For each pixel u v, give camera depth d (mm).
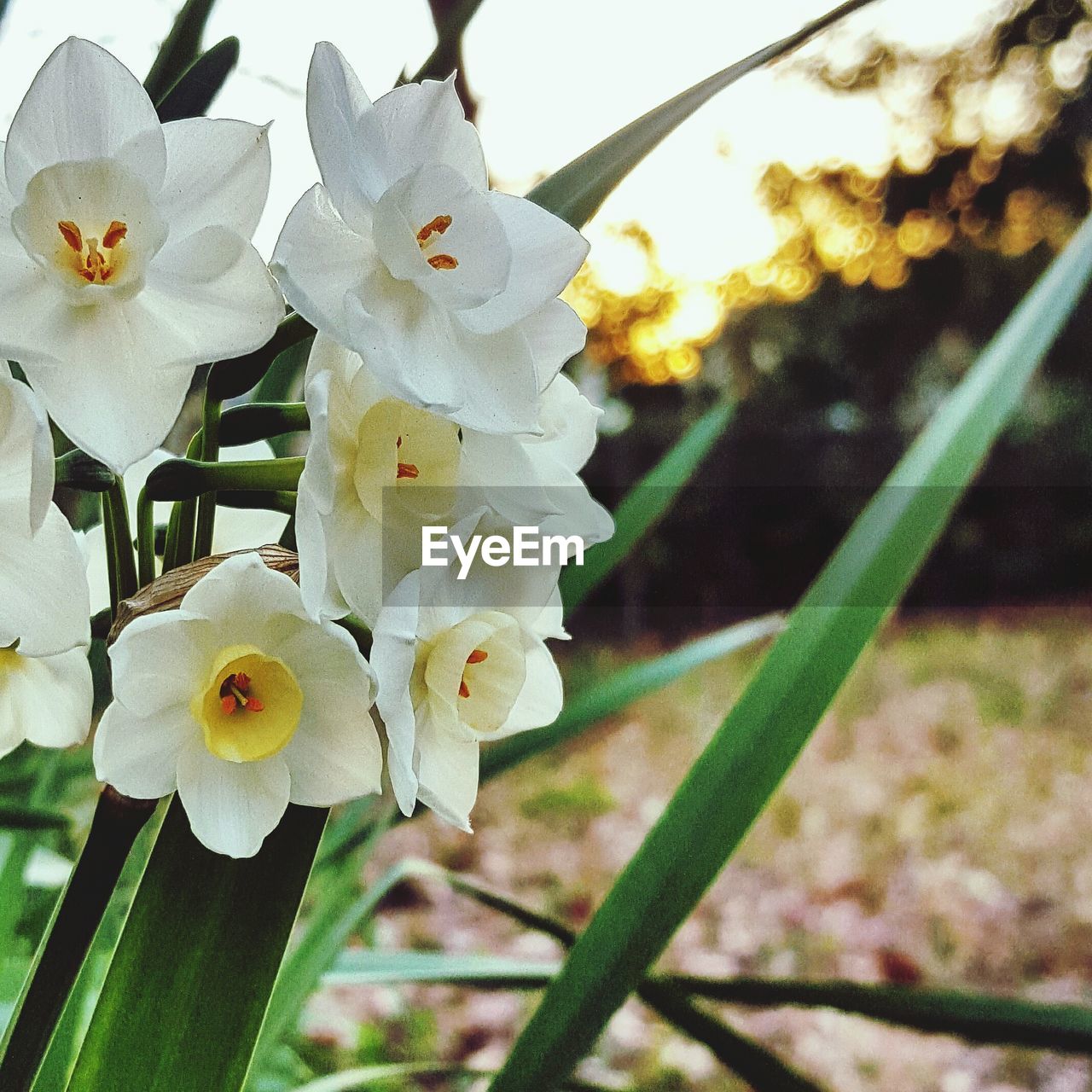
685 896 197
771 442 3049
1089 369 2848
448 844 1476
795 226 3320
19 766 363
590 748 1962
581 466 203
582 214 221
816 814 1524
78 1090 163
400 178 166
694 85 228
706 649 372
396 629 162
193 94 229
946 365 3178
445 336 168
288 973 348
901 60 3008
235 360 171
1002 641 2471
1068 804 1480
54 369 157
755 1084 235
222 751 163
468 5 252
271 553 177
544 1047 186
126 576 176
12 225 153
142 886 175
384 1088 616
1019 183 3178
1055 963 1079
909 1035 939
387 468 169
